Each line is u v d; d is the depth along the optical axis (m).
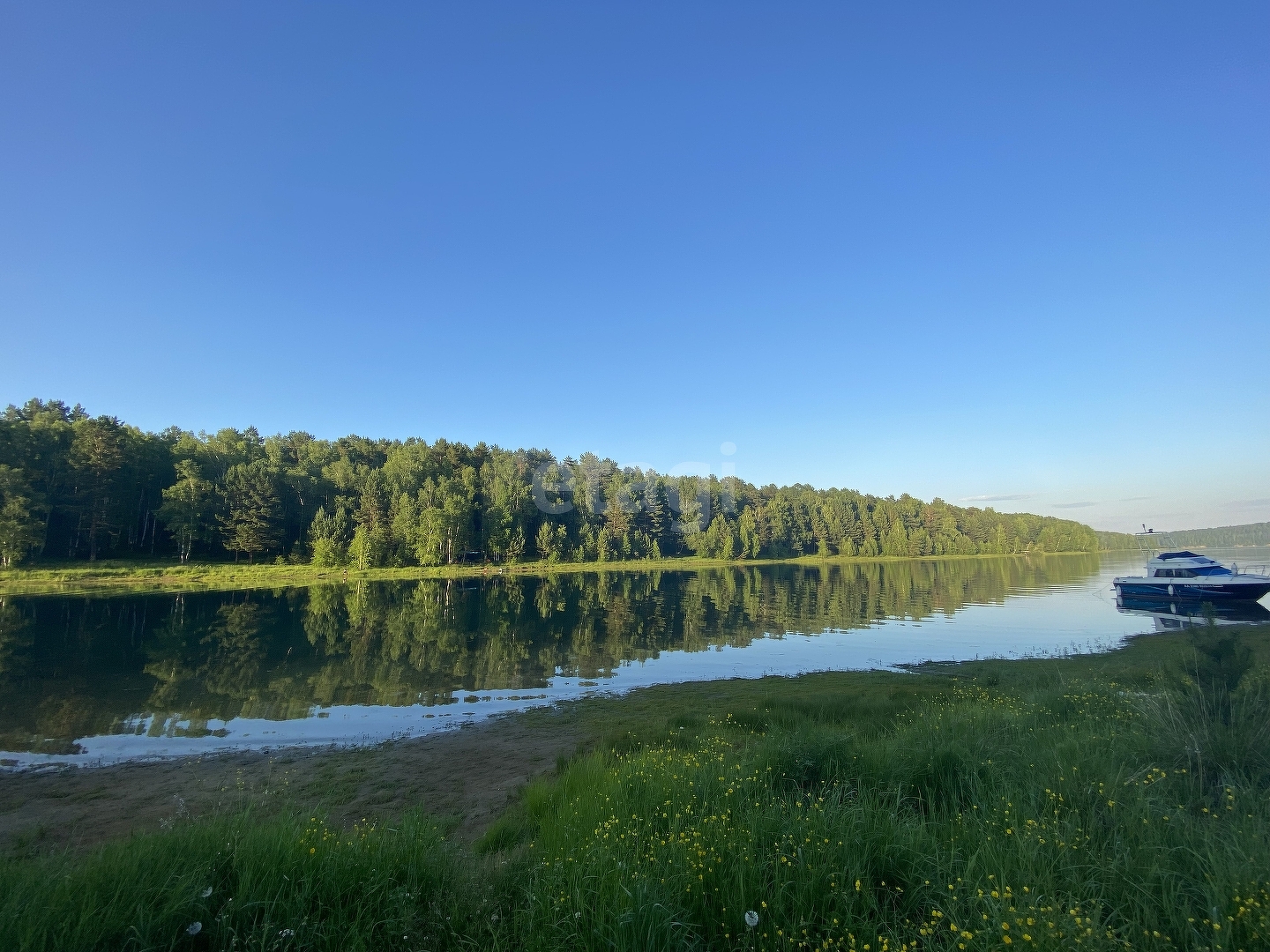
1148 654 22.20
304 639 27.98
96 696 17.53
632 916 4.09
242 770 11.44
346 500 83.62
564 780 8.38
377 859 5.16
